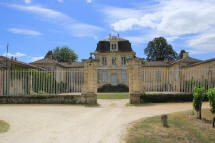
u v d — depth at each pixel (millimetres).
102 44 33500
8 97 12289
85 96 12062
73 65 32938
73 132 5617
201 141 5371
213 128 6441
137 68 12266
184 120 7227
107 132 5598
